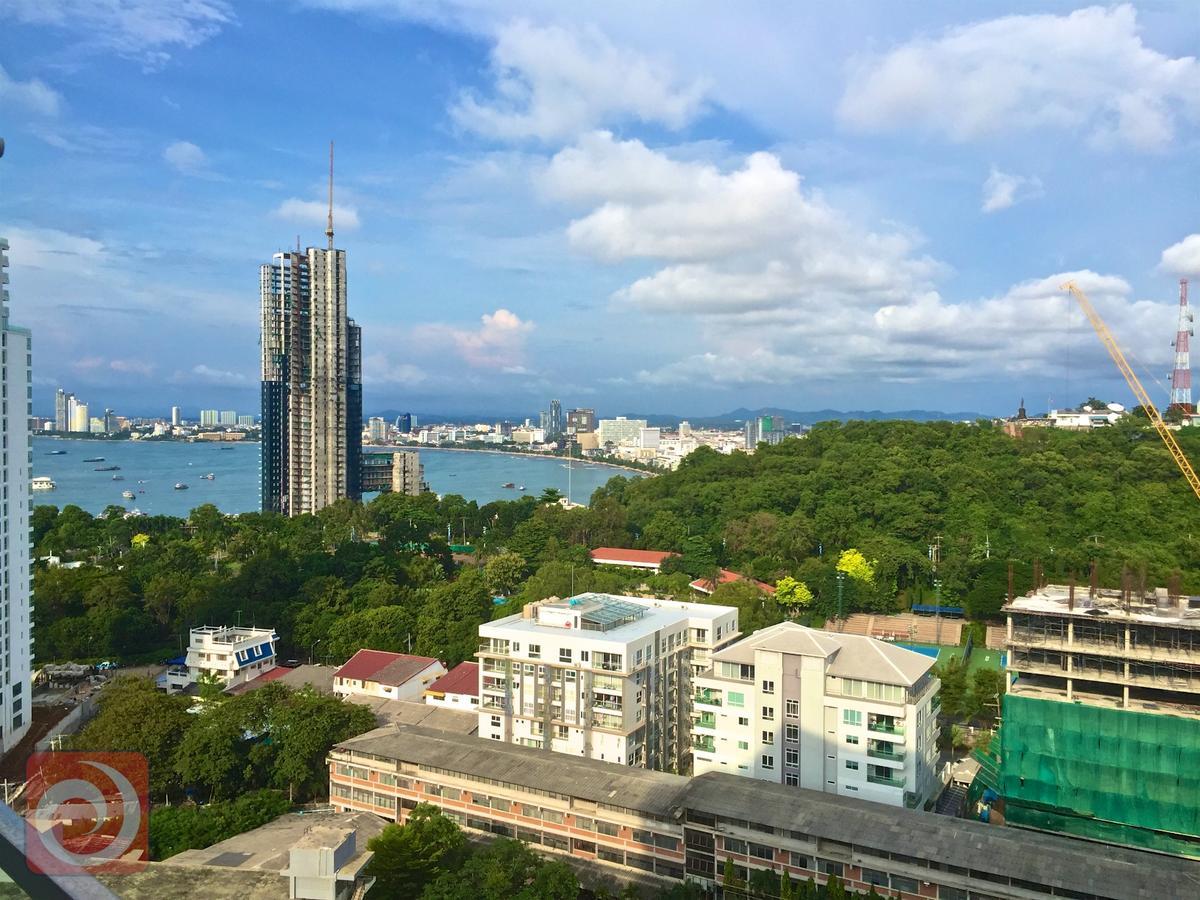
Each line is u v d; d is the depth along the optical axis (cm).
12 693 15175
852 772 12312
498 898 8969
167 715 13662
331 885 7025
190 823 10338
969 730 16112
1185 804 12325
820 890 9931
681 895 9894
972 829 9862
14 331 15625
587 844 11362
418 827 9712
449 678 16888
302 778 13175
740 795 10825
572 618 14900
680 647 15662
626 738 13725
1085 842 10012
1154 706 13338
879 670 12269
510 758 12288
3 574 15050
